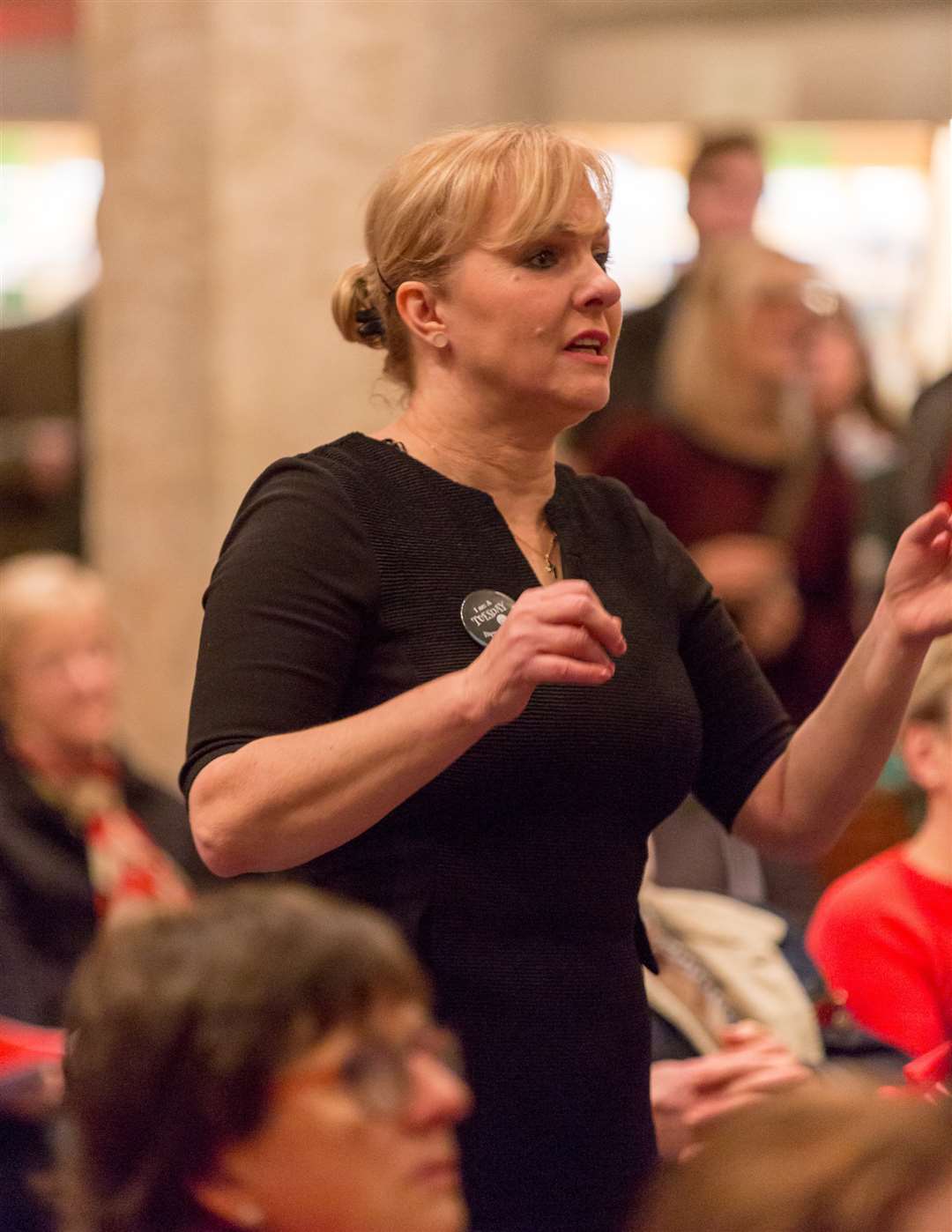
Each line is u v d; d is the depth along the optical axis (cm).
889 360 1134
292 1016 245
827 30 1002
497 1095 355
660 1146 440
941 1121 189
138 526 969
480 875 356
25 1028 562
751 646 797
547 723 354
